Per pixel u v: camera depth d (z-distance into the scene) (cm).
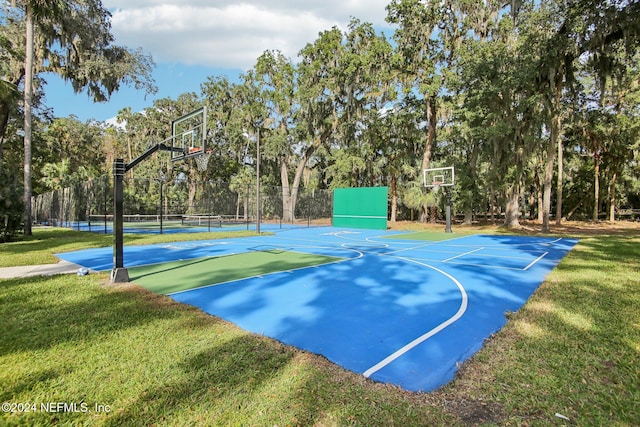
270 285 729
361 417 262
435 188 2816
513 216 2495
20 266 921
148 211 3169
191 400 284
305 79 2962
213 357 364
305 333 449
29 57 1677
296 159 3703
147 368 338
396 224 3083
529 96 2050
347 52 2739
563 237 1903
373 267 955
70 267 908
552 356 357
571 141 3131
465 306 577
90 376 323
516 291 683
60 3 1661
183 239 1692
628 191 3378
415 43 2650
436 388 308
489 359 358
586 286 669
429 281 774
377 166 3256
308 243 1622
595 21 1549
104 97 2173
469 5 2444
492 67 2034
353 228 2733
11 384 307
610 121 2598
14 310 520
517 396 286
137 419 259
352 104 2830
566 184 3541
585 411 262
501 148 2184
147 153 791
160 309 534
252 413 267
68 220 2305
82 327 448
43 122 2867
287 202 3297
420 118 3097
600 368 329
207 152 945
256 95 3400
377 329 464
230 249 1364
